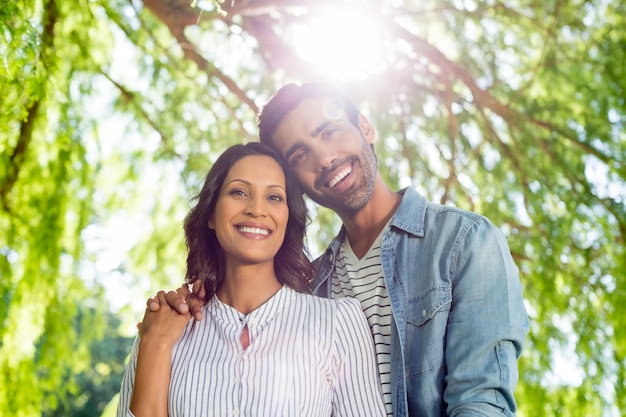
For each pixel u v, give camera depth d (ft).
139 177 16.57
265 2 13.97
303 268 7.65
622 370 14.71
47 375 14.74
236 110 16.80
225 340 6.89
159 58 16.08
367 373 7.08
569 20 16.02
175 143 16.60
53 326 14.64
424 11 15.83
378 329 7.44
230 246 7.11
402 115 16.37
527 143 16.35
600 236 15.40
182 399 6.59
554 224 15.53
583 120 16.01
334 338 7.05
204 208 7.36
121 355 50.26
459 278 7.13
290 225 7.60
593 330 14.84
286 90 7.95
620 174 15.40
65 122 13.66
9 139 13.70
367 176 7.77
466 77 15.74
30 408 14.37
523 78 16.53
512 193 16.38
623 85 15.66
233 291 7.25
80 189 14.85
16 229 14.16
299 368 6.75
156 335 6.80
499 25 16.51
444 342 7.07
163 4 14.35
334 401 7.04
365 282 7.75
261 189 7.18
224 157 7.41
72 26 13.41
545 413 14.83
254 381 6.61
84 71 14.03
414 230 7.52
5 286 14.12
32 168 14.16
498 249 7.18
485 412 6.55
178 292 7.20
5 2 9.04
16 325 14.25
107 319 48.55
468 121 16.75
